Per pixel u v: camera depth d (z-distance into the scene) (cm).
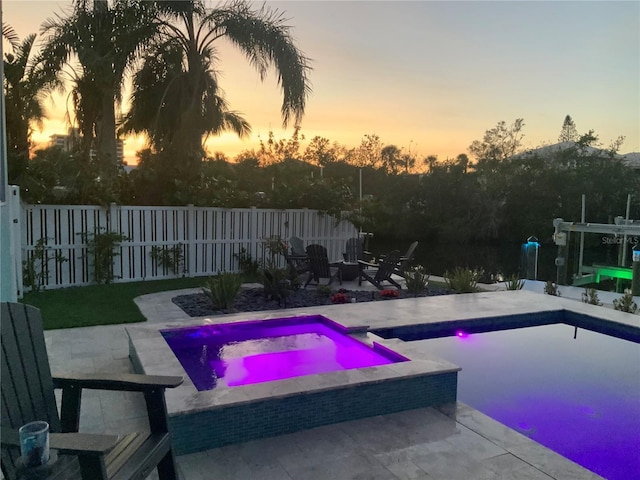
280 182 1298
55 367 485
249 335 603
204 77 1222
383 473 298
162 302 794
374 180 3716
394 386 392
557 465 311
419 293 926
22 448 181
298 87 1208
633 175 3183
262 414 344
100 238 922
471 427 367
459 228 3403
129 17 1102
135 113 1300
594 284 1382
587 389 483
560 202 3253
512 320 715
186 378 383
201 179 1109
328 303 817
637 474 328
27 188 838
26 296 805
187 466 304
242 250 1130
